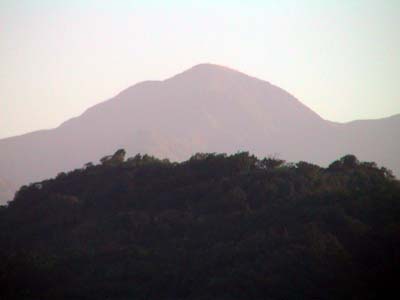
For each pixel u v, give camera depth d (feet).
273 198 353.51
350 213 321.11
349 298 262.47
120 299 278.26
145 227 340.59
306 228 302.86
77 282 293.23
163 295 279.90
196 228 332.19
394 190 350.64
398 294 263.08
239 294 268.62
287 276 273.75
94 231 345.10
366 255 287.28
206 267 290.35
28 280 292.61
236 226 326.65
